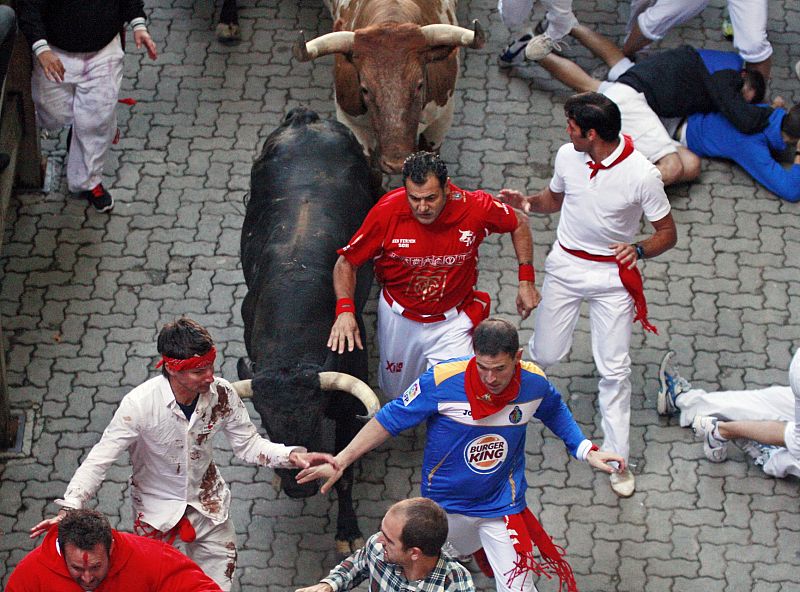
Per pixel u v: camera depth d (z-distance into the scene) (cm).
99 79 1891
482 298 1543
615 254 1552
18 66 1872
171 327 1193
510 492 1344
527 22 2381
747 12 2106
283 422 1345
